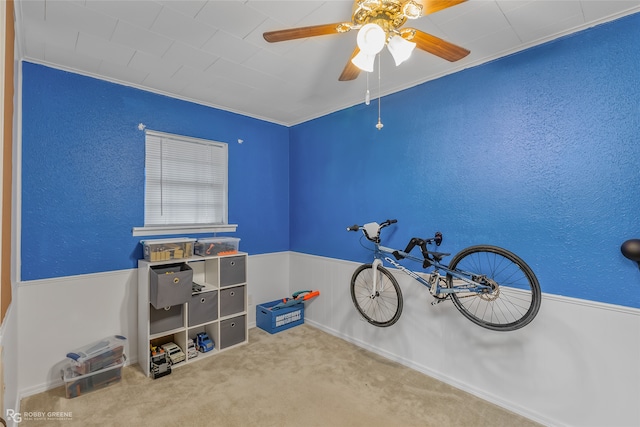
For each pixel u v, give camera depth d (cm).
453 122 249
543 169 205
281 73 259
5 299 157
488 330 227
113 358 244
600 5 171
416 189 273
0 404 131
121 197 275
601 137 185
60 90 246
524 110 213
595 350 186
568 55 196
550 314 201
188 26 194
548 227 204
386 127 296
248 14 182
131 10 178
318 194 366
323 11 179
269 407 216
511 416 209
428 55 225
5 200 150
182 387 239
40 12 178
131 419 203
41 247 237
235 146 353
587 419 188
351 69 188
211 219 338
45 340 237
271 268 386
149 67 248
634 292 175
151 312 262
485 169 231
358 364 276
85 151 257
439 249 257
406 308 275
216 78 268
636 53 174
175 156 312
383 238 297
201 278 324
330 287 348
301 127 387
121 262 275
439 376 252
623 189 178
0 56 123
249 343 319
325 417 206
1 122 124
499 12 178
